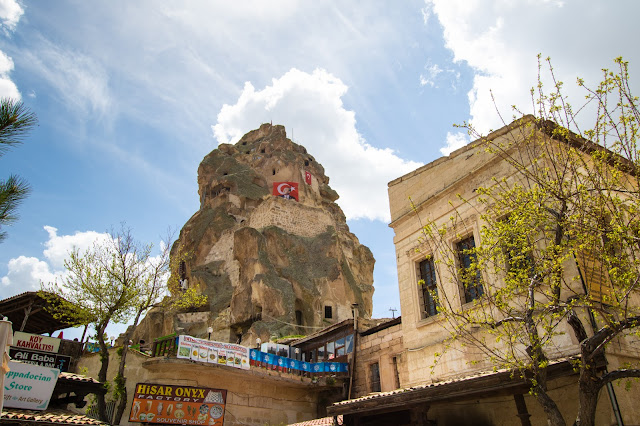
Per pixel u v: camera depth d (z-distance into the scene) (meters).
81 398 17.03
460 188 15.92
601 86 9.96
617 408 10.20
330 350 22.91
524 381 9.67
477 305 12.91
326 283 43.69
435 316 15.21
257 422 20.39
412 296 16.42
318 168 69.12
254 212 51.28
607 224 10.04
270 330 35.97
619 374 8.01
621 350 11.13
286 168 62.91
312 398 22.56
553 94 10.56
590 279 11.66
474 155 15.87
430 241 16.28
